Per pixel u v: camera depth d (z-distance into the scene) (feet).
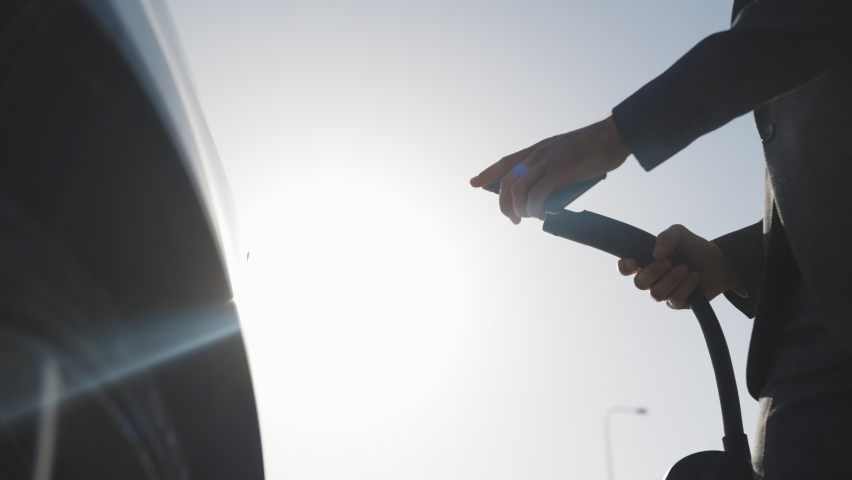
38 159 2.50
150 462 2.85
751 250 4.45
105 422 2.72
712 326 4.28
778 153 3.52
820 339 3.39
